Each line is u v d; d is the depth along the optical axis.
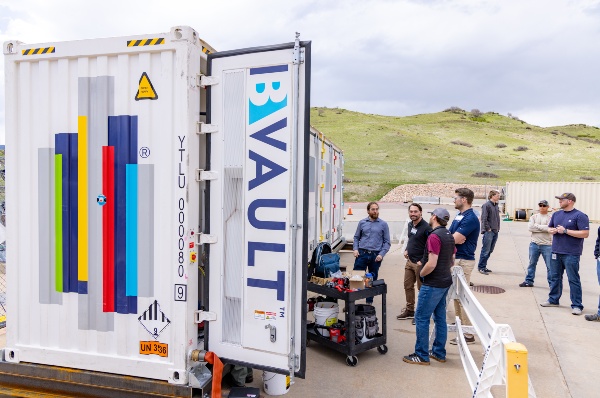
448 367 4.82
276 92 3.06
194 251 3.19
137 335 3.22
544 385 4.44
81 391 3.27
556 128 147.62
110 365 3.25
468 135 105.69
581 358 5.13
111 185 3.24
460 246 5.87
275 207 3.08
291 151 3.02
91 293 3.29
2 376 3.42
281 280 3.07
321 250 6.41
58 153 3.33
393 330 6.00
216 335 3.26
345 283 5.07
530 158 79.12
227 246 3.23
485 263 9.68
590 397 4.20
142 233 3.19
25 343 3.45
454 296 5.46
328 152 9.18
